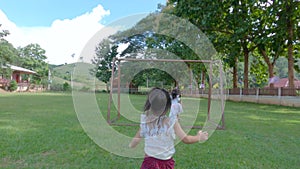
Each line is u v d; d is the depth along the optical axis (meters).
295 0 11.59
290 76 12.61
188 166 2.71
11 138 3.87
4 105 9.74
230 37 12.82
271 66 14.87
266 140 4.09
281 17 11.99
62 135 4.11
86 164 2.72
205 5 12.03
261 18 13.01
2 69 26.02
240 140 4.04
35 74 37.31
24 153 3.08
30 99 13.35
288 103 11.85
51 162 2.77
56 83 29.06
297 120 6.69
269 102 13.21
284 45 13.39
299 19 12.39
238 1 12.40
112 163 2.76
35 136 4.03
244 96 15.45
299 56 15.12
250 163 2.86
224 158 3.03
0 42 26.03
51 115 6.78
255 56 18.03
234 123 5.92
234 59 14.10
